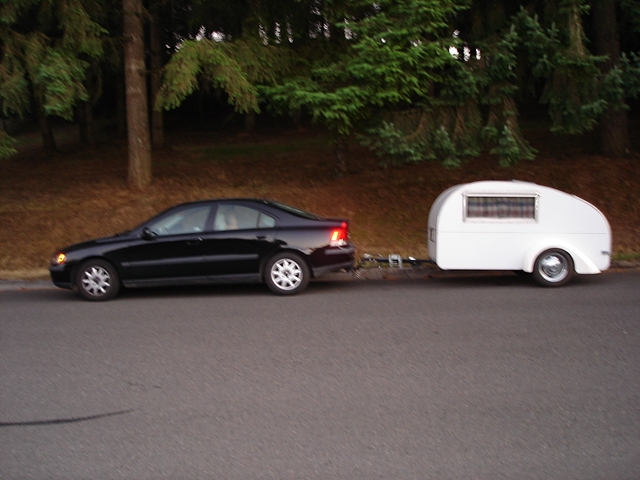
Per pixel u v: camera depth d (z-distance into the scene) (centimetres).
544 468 414
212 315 833
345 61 1295
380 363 616
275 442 456
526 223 974
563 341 680
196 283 962
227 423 489
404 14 1242
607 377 570
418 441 453
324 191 1446
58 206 1400
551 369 592
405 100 1271
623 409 501
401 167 1603
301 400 529
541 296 912
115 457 439
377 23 1241
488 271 1116
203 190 1466
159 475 414
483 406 510
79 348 688
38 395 551
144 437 468
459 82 1280
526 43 1267
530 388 546
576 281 1025
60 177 1647
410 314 812
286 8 1388
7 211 1378
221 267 954
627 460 422
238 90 1300
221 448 449
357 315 813
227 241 952
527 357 627
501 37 1330
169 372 603
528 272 978
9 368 623
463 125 1316
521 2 1430
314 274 955
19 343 712
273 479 406
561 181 1459
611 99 1295
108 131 2978
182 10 2000
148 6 1784
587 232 975
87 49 1329
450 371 591
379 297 928
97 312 871
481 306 852
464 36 1466
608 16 1495
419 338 699
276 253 954
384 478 405
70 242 1259
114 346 693
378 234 1285
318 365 614
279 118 2998
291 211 990
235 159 1817
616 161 1540
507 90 1298
